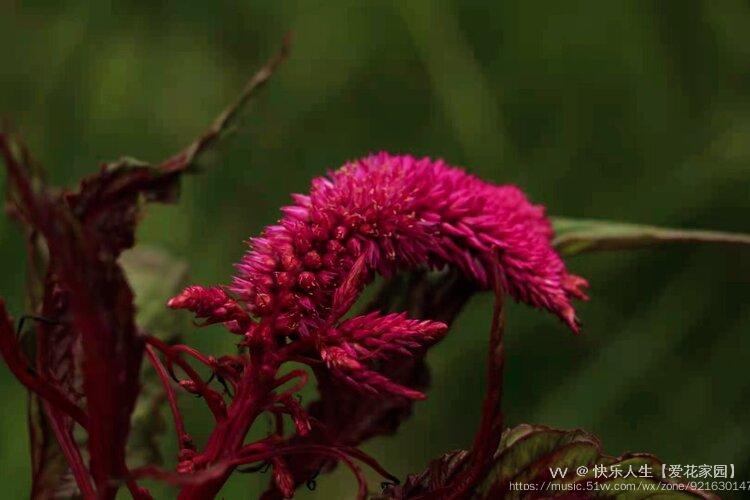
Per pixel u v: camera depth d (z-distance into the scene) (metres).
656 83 1.73
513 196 0.67
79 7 1.66
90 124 1.60
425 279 0.72
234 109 0.69
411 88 1.76
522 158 1.72
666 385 1.47
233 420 0.62
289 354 0.61
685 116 1.72
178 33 1.75
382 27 1.79
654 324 1.49
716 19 1.72
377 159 0.64
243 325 0.61
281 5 1.78
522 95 1.76
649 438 1.44
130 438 0.72
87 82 1.63
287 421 0.83
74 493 0.68
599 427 1.44
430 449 1.48
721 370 1.47
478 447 0.62
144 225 1.39
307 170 1.68
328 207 0.62
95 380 0.60
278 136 1.68
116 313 0.59
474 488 0.64
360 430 0.70
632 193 1.65
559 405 1.45
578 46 1.76
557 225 0.73
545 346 1.55
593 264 1.55
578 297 0.65
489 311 1.49
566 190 1.67
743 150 1.58
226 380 0.63
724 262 1.53
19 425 1.20
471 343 1.49
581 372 1.49
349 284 0.61
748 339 1.48
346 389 0.70
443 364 1.49
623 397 1.46
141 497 0.61
